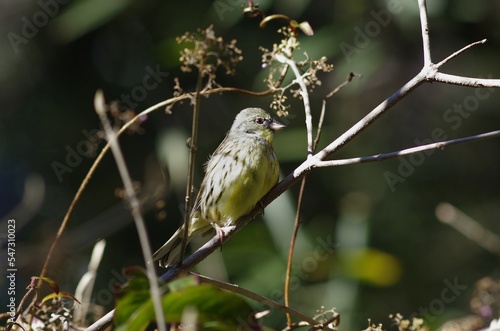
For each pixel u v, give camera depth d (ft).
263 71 37.68
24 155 41.01
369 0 40.24
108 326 16.52
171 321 13.07
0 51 41.01
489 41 42.27
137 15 41.01
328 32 39.83
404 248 40.93
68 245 34.06
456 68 43.57
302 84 19.60
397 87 43.98
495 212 42.73
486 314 24.45
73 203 18.95
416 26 40.47
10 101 41.24
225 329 12.88
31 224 38.11
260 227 39.06
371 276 36.22
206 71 16.88
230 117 40.83
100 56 42.14
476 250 41.22
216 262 36.35
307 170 19.12
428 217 42.04
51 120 41.29
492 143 43.80
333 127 41.70
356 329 36.29
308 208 40.81
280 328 34.96
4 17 40.98
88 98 41.65
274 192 21.08
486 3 40.73
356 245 37.06
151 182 34.99
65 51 41.57
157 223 39.22
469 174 43.42
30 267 32.81
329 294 35.88
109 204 40.29
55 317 17.65
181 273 16.96
